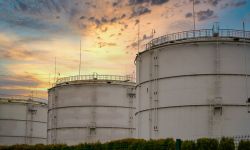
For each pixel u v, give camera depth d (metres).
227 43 41.25
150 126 43.34
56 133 61.88
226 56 41.03
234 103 40.28
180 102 41.53
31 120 79.50
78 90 61.19
